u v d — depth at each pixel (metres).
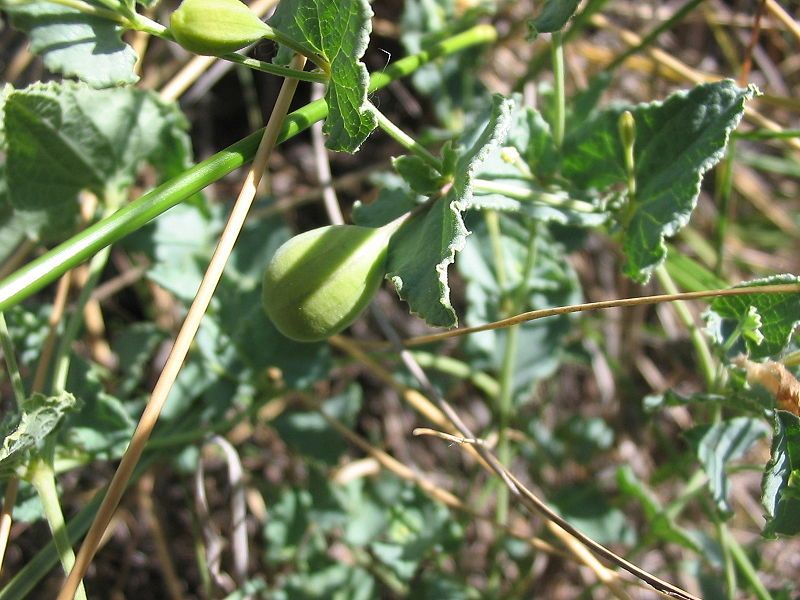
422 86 0.24
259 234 0.20
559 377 0.28
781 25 0.26
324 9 0.12
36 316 0.19
